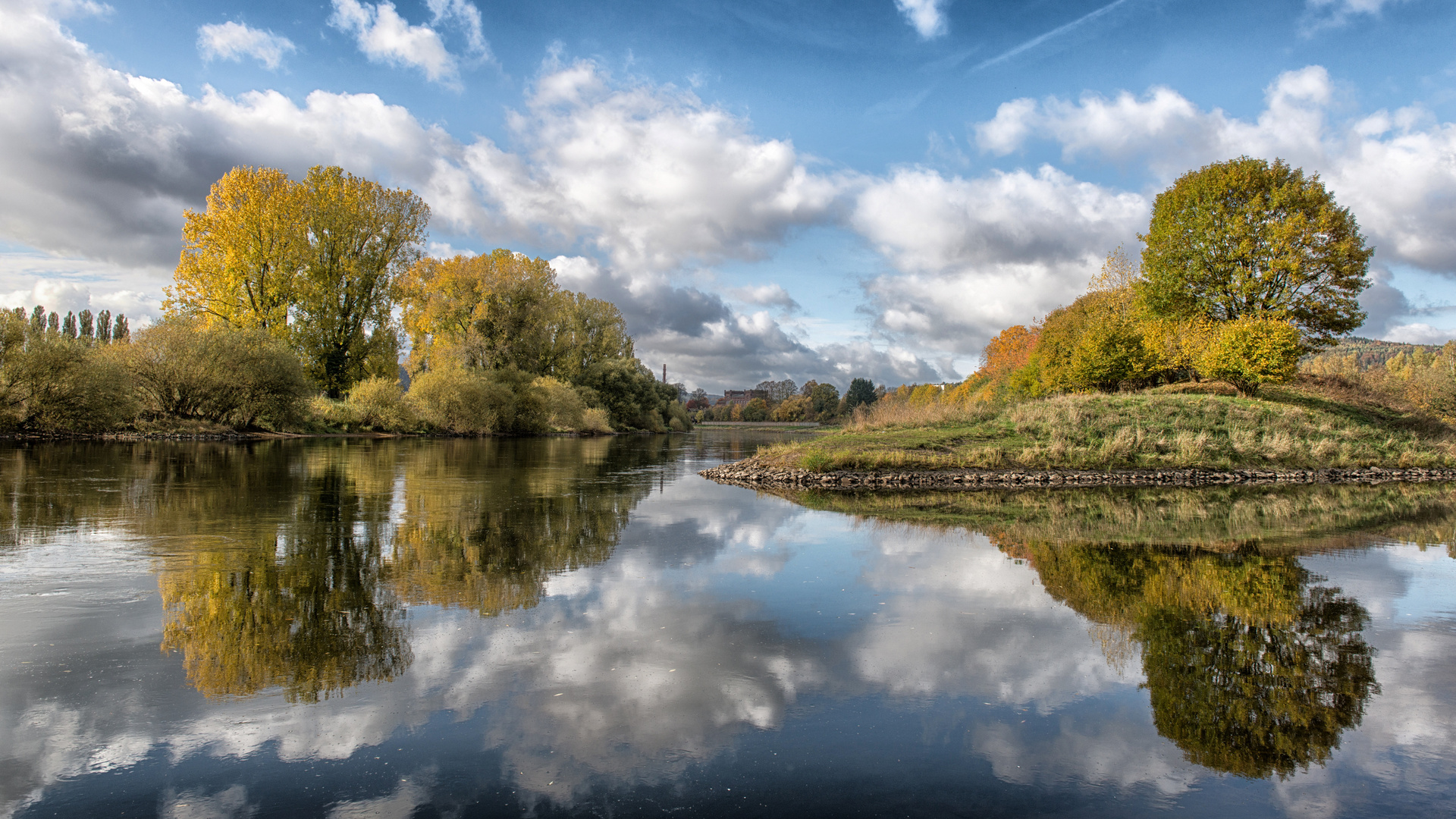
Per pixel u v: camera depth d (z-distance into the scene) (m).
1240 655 5.51
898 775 3.61
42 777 3.38
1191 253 35.44
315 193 41.44
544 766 3.60
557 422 53.00
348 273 42.12
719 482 19.53
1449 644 5.85
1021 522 12.58
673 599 6.79
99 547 8.30
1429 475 22.88
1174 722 4.32
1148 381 33.78
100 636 5.31
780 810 3.25
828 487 18.91
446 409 41.44
